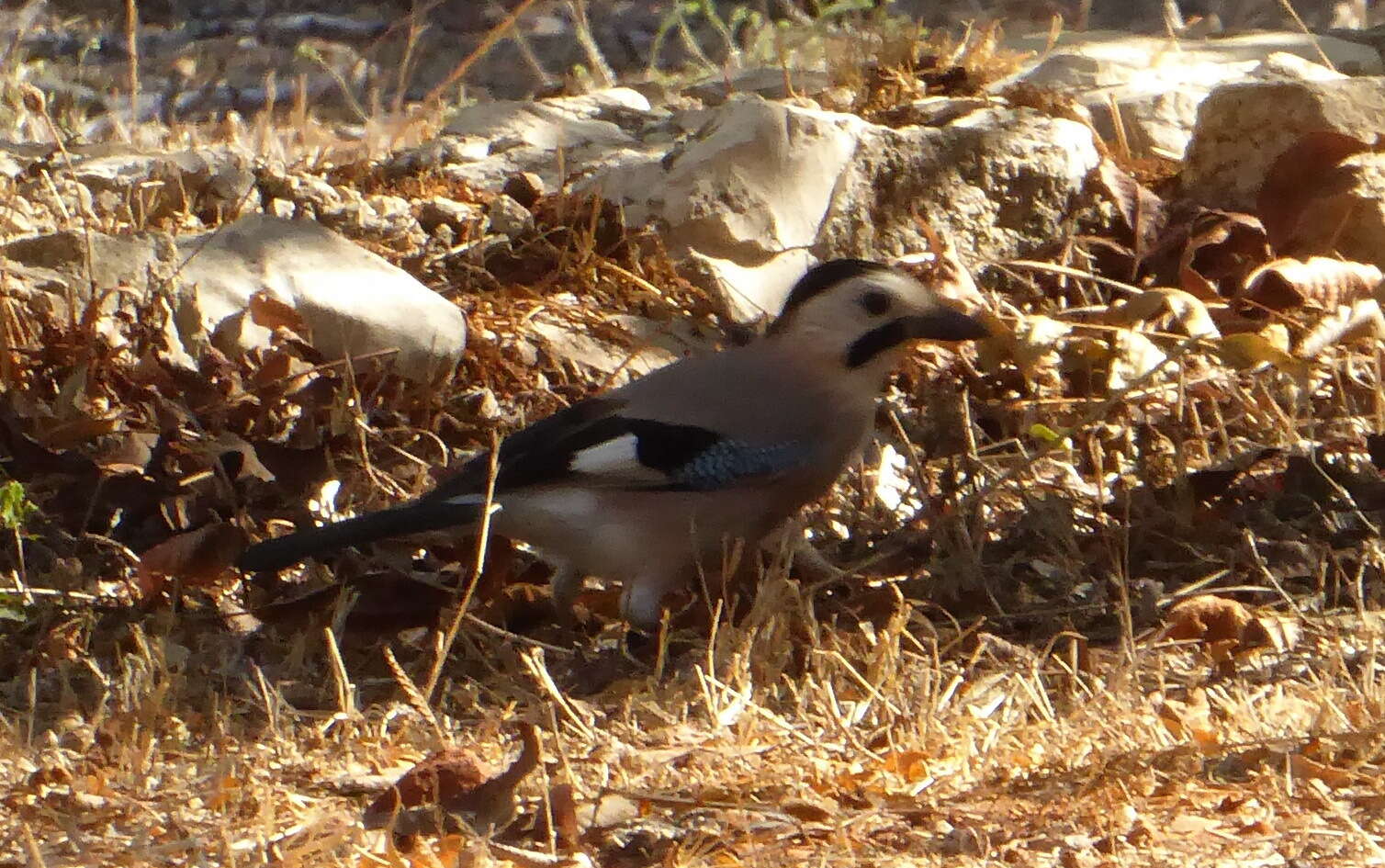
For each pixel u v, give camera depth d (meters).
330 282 12.49
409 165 15.56
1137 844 7.29
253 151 17.48
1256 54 18.38
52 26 27.69
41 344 11.93
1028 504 10.83
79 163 15.06
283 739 8.38
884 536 10.91
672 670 9.45
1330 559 10.44
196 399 11.62
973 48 17.81
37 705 8.88
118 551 10.56
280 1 29.12
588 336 13.25
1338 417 12.44
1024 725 8.41
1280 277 13.56
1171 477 11.49
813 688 8.81
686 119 16.25
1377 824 7.43
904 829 7.46
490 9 29.12
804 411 10.15
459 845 7.20
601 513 9.87
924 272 13.75
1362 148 14.34
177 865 7.13
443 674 9.52
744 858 7.22
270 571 9.98
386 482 11.29
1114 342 12.73
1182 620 9.53
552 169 15.31
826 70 19.38
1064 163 14.73
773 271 14.01
